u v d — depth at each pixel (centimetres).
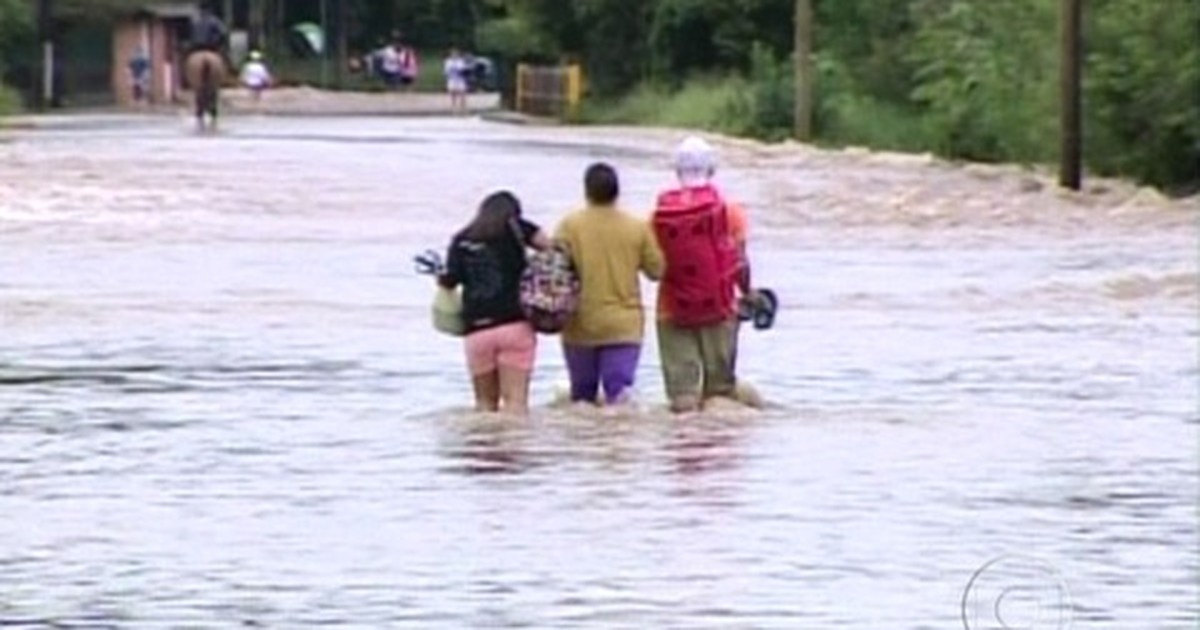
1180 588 2895
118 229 7925
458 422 4100
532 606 2784
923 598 2830
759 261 7219
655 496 3456
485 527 3231
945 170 11131
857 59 14812
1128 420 4225
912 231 8350
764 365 4884
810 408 4297
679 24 17100
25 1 19462
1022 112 11306
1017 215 8919
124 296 5997
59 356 4962
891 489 3525
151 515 3303
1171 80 10075
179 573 2952
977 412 4281
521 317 4138
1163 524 3284
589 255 4150
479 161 11425
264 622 2709
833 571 2973
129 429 4034
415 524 3247
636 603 2798
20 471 3644
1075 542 3159
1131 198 9544
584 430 4025
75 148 12062
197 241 7581
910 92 14025
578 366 4197
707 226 4162
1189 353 5175
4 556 3047
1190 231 8375
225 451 3819
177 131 14638
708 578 2928
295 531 3203
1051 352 5175
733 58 16975
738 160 12106
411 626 2691
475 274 4134
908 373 4797
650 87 17338
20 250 7212
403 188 9694
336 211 8731
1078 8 9725
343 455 3781
